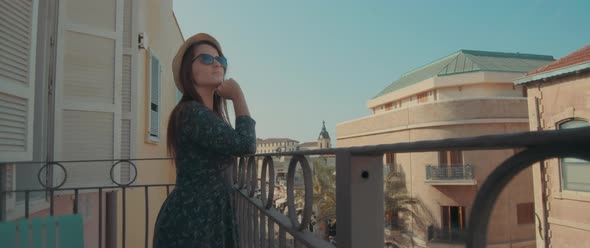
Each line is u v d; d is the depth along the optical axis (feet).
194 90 5.89
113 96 13.52
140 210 24.21
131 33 17.70
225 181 5.87
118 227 18.47
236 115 5.80
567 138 1.20
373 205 3.15
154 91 27.37
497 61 92.84
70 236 8.09
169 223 5.38
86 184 12.51
